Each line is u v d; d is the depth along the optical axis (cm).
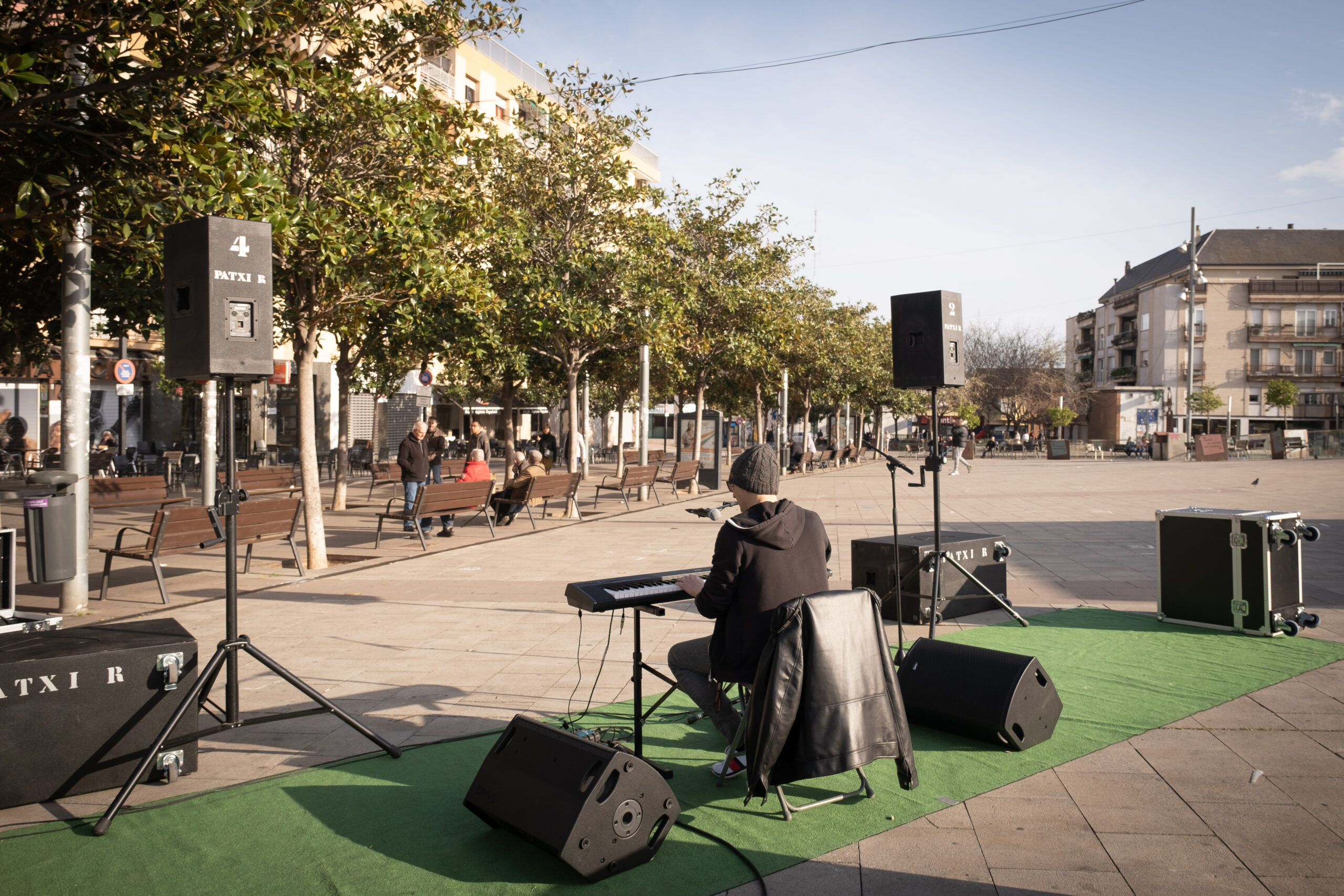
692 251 1980
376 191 967
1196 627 685
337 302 987
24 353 1220
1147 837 344
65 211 628
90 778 389
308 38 912
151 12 559
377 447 3431
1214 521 675
